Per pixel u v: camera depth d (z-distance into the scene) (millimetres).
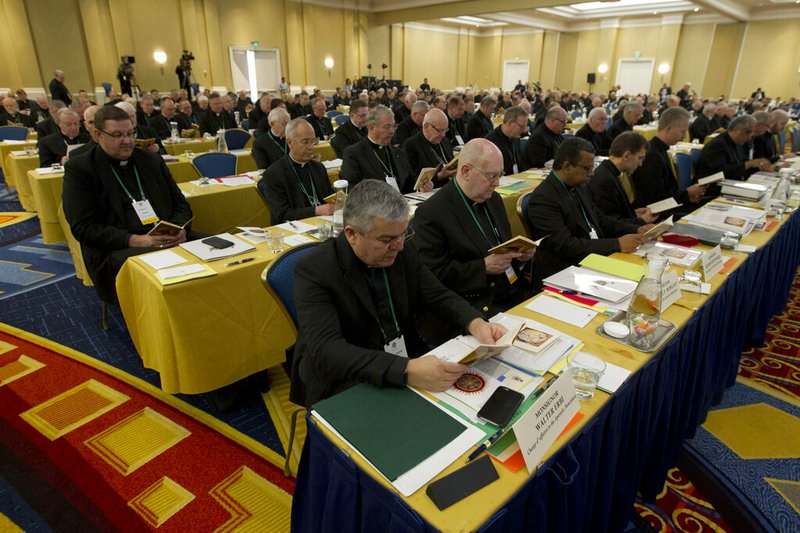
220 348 2098
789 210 2932
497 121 10312
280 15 14766
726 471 1933
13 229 4855
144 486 1792
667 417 1601
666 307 1661
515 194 3564
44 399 2271
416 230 2098
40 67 10938
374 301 1513
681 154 4516
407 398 1164
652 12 17000
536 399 1111
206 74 13375
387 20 16984
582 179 2430
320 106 6863
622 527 1542
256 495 1762
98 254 2646
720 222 2629
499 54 22000
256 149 4426
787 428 2188
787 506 1771
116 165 2738
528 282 2744
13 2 10297
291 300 1649
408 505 872
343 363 1243
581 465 1120
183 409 2227
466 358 1184
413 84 20031
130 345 2746
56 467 1874
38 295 3375
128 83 10867
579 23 19688
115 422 2131
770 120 4516
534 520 1003
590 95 15977
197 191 3676
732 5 14578
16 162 5070
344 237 1443
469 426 1071
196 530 1616
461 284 2029
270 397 2342
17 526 1619
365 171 3588
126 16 11672
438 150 4441
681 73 18000
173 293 1889
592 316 1603
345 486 1007
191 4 12602
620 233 2732
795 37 15789
